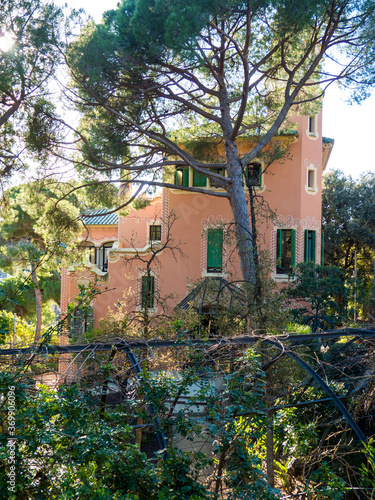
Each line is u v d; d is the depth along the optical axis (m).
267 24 14.17
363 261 33.19
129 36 13.45
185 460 4.81
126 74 14.19
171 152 16.58
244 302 11.45
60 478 4.57
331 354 10.42
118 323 13.55
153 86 14.66
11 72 12.78
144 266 21.31
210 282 13.54
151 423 5.29
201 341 6.45
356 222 30.67
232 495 4.71
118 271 21.53
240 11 12.62
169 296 17.00
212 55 16.42
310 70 14.75
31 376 5.30
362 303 17.50
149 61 13.71
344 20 13.78
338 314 17.11
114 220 28.31
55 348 5.73
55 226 18.25
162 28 12.67
